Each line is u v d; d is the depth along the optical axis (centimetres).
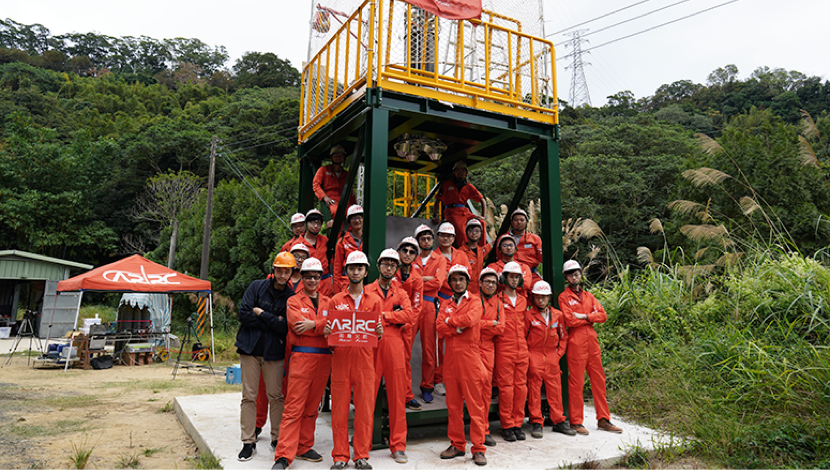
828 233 1382
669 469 478
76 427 684
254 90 6425
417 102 583
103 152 4025
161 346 1625
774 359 639
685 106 5725
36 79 6812
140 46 10781
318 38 766
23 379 1155
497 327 519
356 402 462
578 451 511
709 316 877
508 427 548
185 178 3806
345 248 616
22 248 3556
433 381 593
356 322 438
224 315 2114
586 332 601
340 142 781
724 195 1591
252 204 2256
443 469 451
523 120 649
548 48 692
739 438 515
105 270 1359
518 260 685
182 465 514
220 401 759
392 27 578
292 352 467
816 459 469
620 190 2334
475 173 2603
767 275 851
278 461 445
